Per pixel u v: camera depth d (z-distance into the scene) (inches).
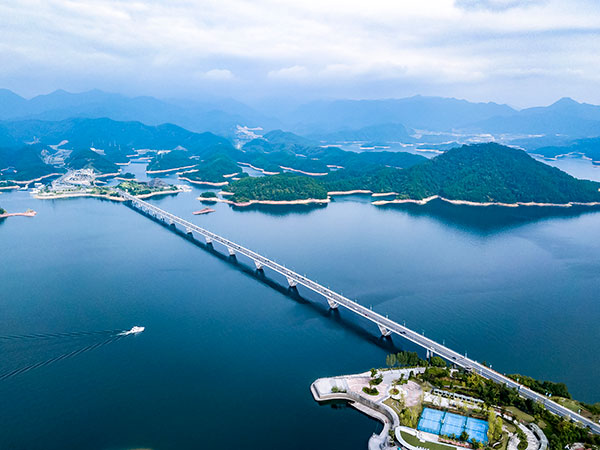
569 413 6648.6
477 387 7150.6
